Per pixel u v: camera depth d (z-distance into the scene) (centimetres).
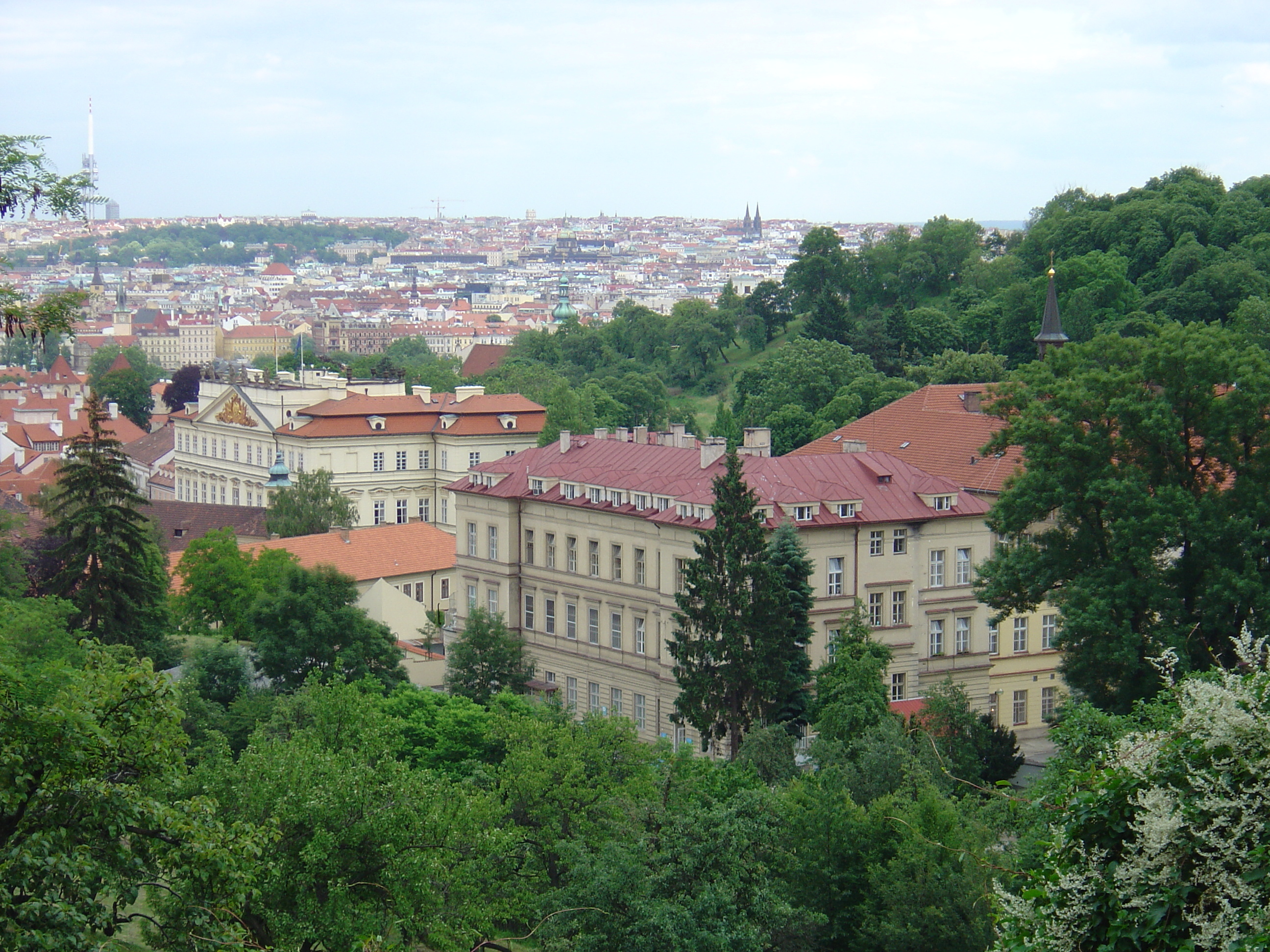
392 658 12088
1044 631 13288
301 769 6606
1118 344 10938
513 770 8394
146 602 13025
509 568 14538
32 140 5216
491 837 6919
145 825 4212
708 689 10894
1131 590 9731
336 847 6406
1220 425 9994
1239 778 2619
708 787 8231
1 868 3706
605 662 13550
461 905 6819
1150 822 2614
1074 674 9856
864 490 12744
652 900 6069
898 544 12656
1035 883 3047
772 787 8688
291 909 6394
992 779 9856
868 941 6869
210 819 4362
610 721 8881
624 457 14088
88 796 3981
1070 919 2762
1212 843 2550
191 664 11644
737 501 11031
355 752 7800
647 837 6412
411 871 6494
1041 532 11631
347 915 6256
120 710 4431
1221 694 2673
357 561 17712
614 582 13425
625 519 13250
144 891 6241
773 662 10888
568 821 8319
